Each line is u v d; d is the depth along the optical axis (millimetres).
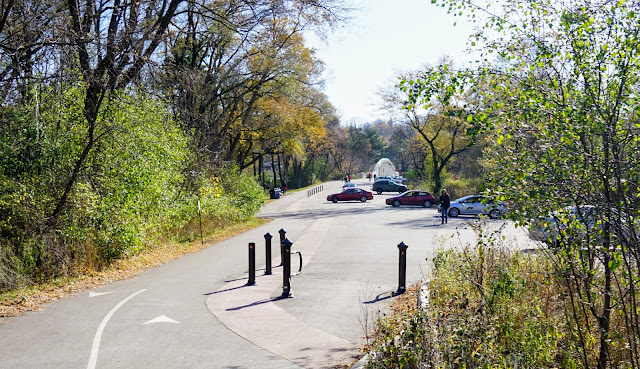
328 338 8406
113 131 15648
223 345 8062
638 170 5230
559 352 6695
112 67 16734
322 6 21984
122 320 9586
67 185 13945
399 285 11758
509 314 6891
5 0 13492
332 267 15297
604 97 6191
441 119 49406
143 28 18625
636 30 6141
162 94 21688
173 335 8617
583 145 5637
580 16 6504
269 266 14508
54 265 13391
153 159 18641
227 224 28969
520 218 5809
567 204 5527
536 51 7070
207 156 29406
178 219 22500
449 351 5500
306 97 46875
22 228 13328
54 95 14625
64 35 14594
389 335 6375
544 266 9336
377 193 67188
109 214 15438
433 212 38031
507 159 5723
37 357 7473
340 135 119438
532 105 5723
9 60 14445
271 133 48000
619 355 6309
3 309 10344
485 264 10055
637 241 5125
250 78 36094
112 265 15312
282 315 9914
